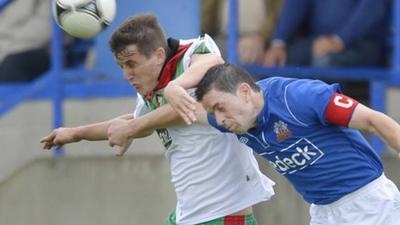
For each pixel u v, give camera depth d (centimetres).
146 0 2658
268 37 2702
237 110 1578
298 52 2670
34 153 2694
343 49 2675
